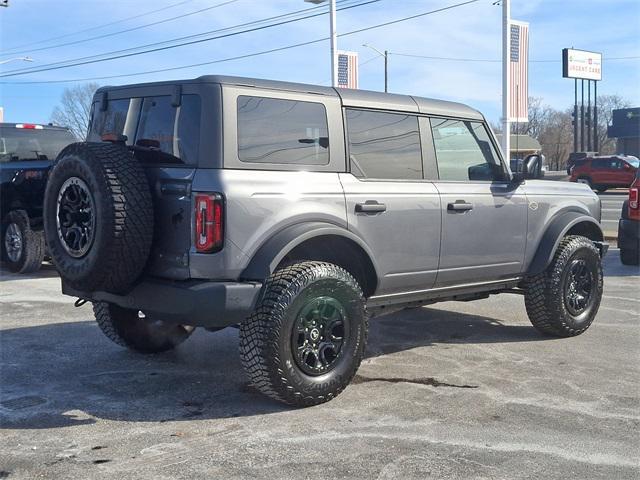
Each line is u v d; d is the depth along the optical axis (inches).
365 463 154.6
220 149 180.7
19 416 184.1
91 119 222.1
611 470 152.0
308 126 199.8
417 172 227.6
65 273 187.3
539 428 176.1
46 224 193.3
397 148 222.4
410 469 151.6
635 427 177.2
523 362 235.9
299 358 186.1
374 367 229.5
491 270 247.8
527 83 764.0
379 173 216.2
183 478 147.1
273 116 192.2
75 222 186.2
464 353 247.4
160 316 185.6
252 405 192.9
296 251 204.7
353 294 195.8
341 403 194.1
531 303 265.4
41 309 323.9
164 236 185.0
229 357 243.3
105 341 264.8
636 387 209.2
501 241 248.5
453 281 238.4
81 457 157.9
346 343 196.1
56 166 189.5
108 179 176.1
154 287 184.1
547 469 152.3
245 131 185.9
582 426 177.6
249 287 179.5
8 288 380.8
